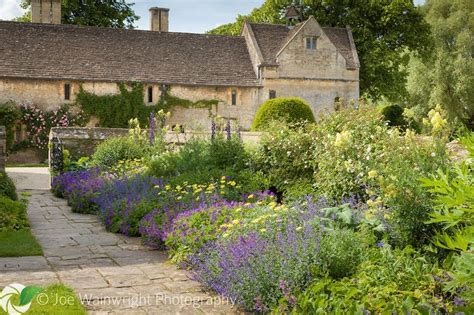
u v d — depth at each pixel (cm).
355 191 815
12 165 2920
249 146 1290
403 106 3953
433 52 3788
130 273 616
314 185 929
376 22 3547
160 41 3512
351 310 405
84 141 1853
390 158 754
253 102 3384
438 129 650
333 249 506
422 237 555
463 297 319
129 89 3244
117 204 948
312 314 437
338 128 1095
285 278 480
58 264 655
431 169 596
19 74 3062
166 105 3284
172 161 1269
